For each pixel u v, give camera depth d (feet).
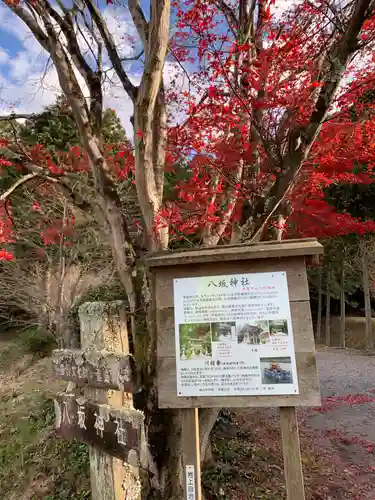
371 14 7.11
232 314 6.46
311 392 5.91
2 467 16.02
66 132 23.44
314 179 11.50
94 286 22.89
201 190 10.98
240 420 19.47
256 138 9.98
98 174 10.33
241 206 10.88
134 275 9.75
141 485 9.02
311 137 8.29
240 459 15.15
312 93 8.70
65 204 19.62
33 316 26.37
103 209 10.53
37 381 22.94
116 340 8.45
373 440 16.74
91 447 8.44
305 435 17.85
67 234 20.61
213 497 12.62
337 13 8.78
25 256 22.59
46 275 22.26
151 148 9.29
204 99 10.63
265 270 6.56
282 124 8.89
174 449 8.89
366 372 30.68
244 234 9.45
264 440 17.15
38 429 17.48
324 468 14.46
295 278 6.42
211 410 9.26
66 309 19.84
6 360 26.05
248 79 9.43
